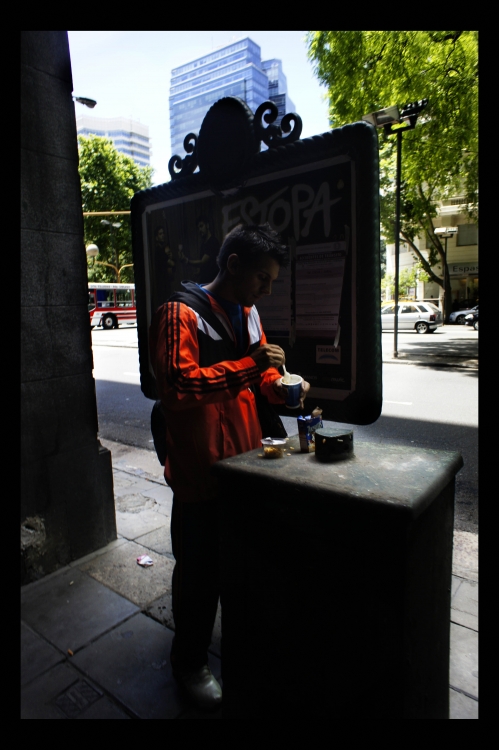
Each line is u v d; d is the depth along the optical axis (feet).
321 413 5.19
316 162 5.13
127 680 6.00
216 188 6.12
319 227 5.22
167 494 12.30
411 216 59.88
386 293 105.29
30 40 7.67
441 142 37.22
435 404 23.59
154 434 6.24
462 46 28.14
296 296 5.54
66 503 8.70
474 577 8.17
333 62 31.78
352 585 3.70
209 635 5.64
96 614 7.34
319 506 3.74
